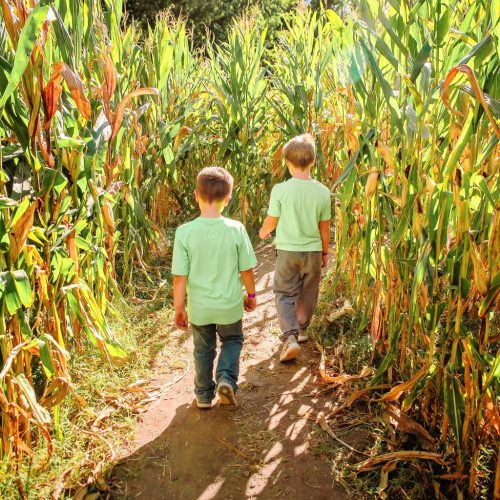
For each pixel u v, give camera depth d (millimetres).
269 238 5270
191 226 2279
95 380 2600
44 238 2074
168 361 2945
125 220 3607
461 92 1884
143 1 16516
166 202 5133
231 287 2309
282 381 2729
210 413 2453
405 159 2137
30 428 2037
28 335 2027
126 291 3785
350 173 2555
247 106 4902
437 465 2014
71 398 2414
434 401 2154
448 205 1818
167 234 5062
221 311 2295
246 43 5113
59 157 2252
